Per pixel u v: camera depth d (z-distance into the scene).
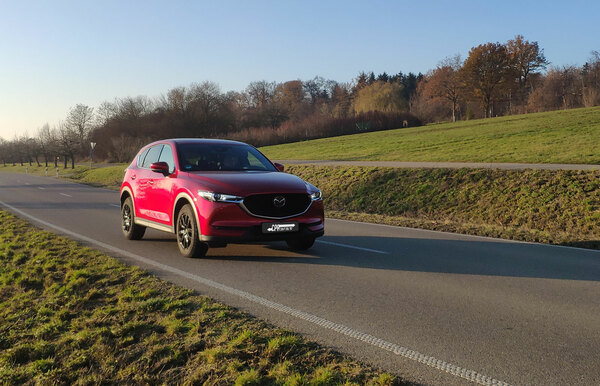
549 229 11.35
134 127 90.25
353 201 17.12
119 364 3.16
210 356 3.20
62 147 70.38
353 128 60.91
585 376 2.99
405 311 4.32
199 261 6.56
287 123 61.31
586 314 4.25
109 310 4.24
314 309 4.36
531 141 26.81
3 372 3.04
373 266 6.29
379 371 3.04
